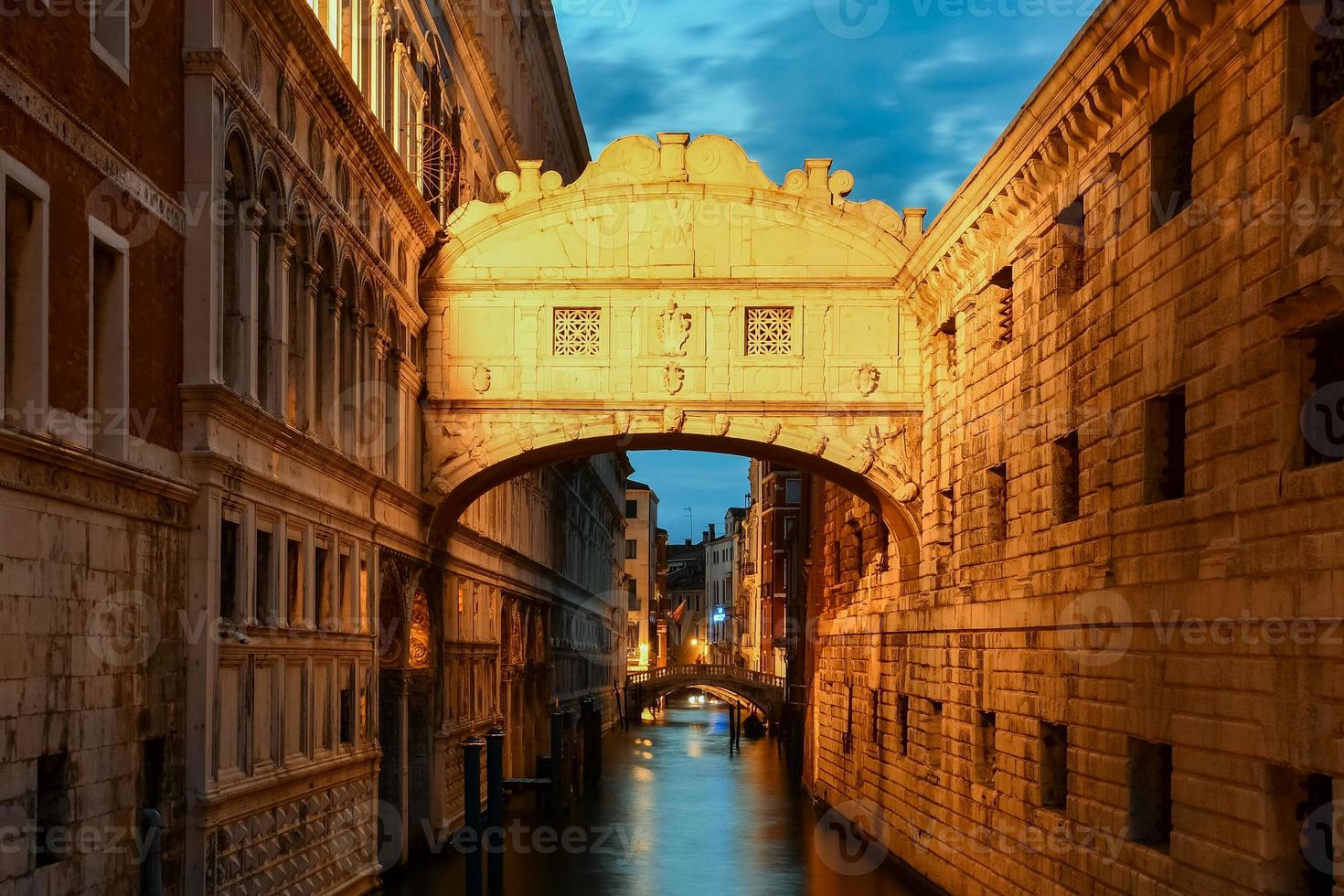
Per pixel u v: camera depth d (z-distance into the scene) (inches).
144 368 618.8
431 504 1122.7
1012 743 869.2
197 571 662.5
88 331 561.3
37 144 516.4
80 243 555.2
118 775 584.7
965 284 1003.3
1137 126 704.4
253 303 728.3
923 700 1099.3
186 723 657.6
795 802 1664.6
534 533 1872.5
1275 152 560.1
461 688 1326.3
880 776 1262.3
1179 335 646.5
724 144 1133.1
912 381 1125.7
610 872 1139.9
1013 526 886.4
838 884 1099.9
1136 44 673.6
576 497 2470.5
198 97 666.8
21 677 500.7
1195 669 615.5
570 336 1132.5
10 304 514.6
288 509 784.9
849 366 1127.0
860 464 1122.7
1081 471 772.0
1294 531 537.0
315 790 833.5
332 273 877.8
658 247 1132.5
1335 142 522.0
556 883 1088.2
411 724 1174.3
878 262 1128.2
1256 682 560.1
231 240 719.7
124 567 593.0
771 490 3752.5
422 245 1112.2
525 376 1129.4
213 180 669.3
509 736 1653.5
